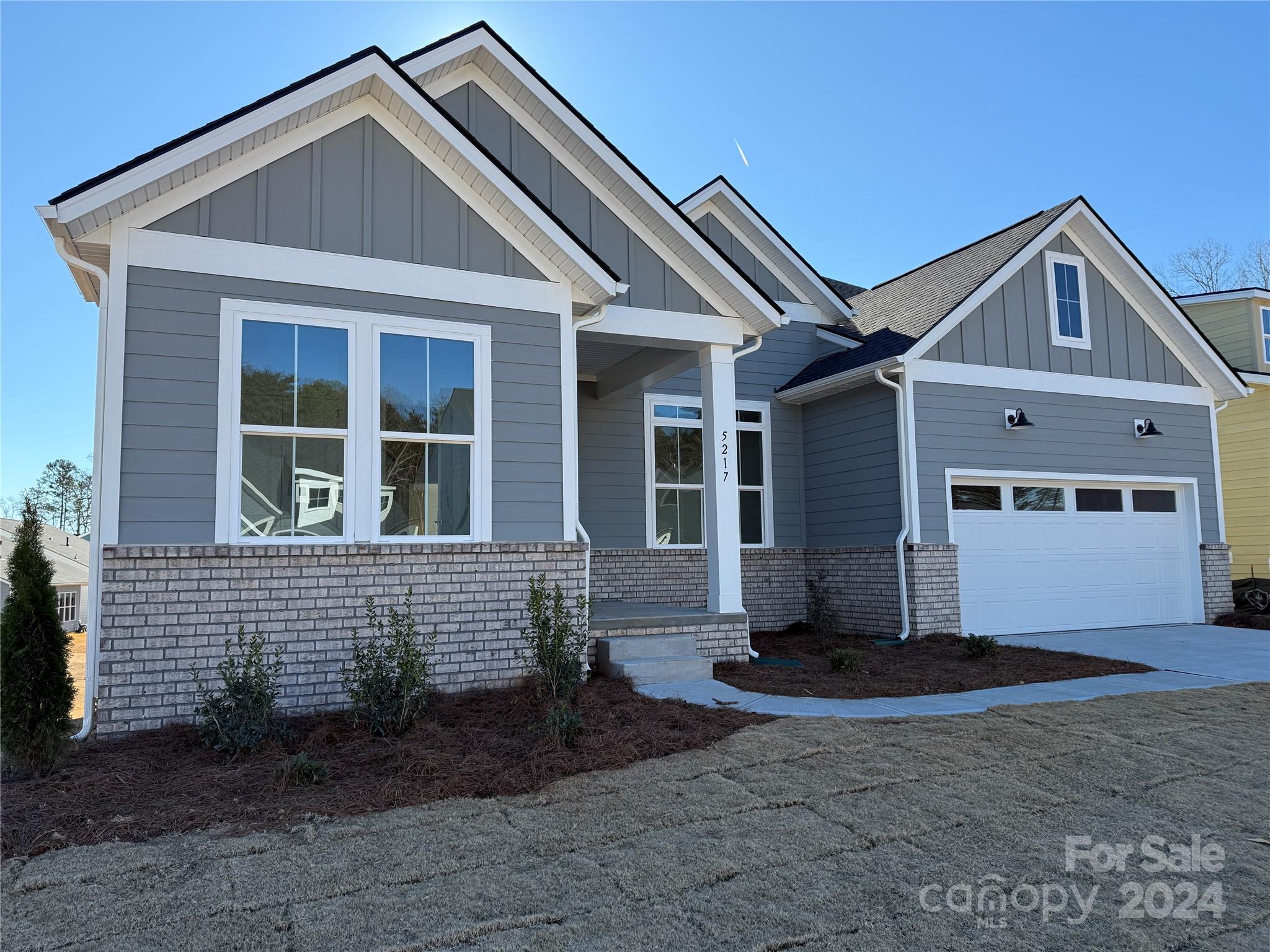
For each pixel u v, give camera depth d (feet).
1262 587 49.06
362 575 23.06
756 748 18.84
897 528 38.70
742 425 44.01
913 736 20.01
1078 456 43.04
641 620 28.35
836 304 46.44
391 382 24.23
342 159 24.12
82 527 140.56
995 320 41.34
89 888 12.01
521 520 25.53
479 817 14.89
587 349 34.35
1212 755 18.98
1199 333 45.80
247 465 22.33
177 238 21.94
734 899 11.80
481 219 25.81
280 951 10.30
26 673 16.84
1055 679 28.37
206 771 17.17
